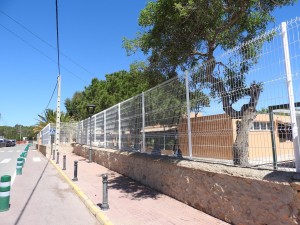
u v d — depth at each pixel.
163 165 7.71
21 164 13.00
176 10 6.55
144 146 9.66
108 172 12.16
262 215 4.31
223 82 5.64
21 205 7.23
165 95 8.09
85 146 19.98
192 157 6.61
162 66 8.87
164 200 6.98
